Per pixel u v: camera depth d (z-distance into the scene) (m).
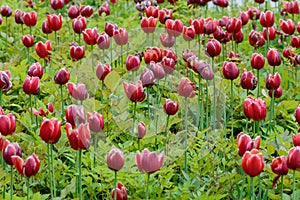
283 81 6.56
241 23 6.25
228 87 5.92
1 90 4.86
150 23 5.48
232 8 8.95
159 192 4.40
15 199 4.21
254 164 3.74
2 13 7.35
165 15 6.78
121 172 4.34
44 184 4.71
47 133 3.91
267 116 5.77
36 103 5.59
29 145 4.81
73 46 5.43
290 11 7.70
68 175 4.89
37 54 5.94
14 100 6.12
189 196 4.42
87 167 4.62
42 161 4.66
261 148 4.71
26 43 6.30
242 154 4.00
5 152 3.94
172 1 8.00
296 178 4.65
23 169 3.86
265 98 5.75
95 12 8.94
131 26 8.35
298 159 3.88
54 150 5.04
